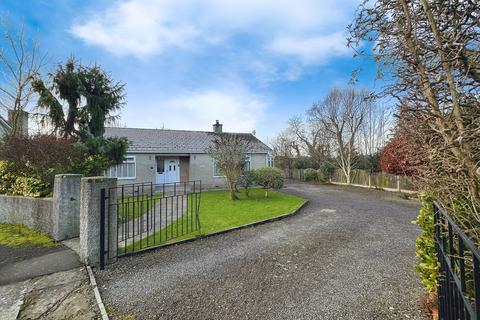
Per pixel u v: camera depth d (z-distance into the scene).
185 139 18.00
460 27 1.87
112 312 2.82
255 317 2.73
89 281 3.54
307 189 16.77
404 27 2.24
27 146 6.66
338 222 7.22
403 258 4.43
